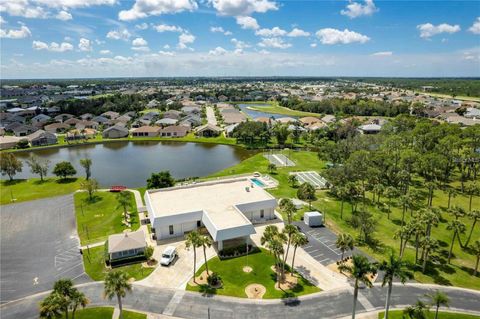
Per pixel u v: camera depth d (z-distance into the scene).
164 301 50.78
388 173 107.81
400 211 86.69
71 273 58.12
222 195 83.31
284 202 70.06
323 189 103.00
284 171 122.81
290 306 49.81
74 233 73.00
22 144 165.62
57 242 69.06
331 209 87.12
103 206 88.31
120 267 59.69
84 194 97.56
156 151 163.38
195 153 158.25
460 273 59.19
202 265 60.69
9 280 56.28
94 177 118.94
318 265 60.97
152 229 74.06
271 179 112.25
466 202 92.50
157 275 57.38
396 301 51.41
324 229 75.75
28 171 129.75
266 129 184.50
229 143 177.12
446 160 103.06
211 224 65.69
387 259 63.00
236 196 82.56
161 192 86.00
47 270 59.06
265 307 49.56
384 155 111.88
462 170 119.31
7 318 47.75
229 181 94.38
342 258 58.91
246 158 147.88
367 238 71.38
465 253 65.94
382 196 96.88
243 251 64.75
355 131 171.12
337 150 126.56
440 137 134.75
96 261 61.62
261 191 86.50
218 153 158.00
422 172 116.69
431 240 57.19
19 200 93.19
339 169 100.56
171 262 61.25
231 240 69.19
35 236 71.69
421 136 127.88
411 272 59.16
